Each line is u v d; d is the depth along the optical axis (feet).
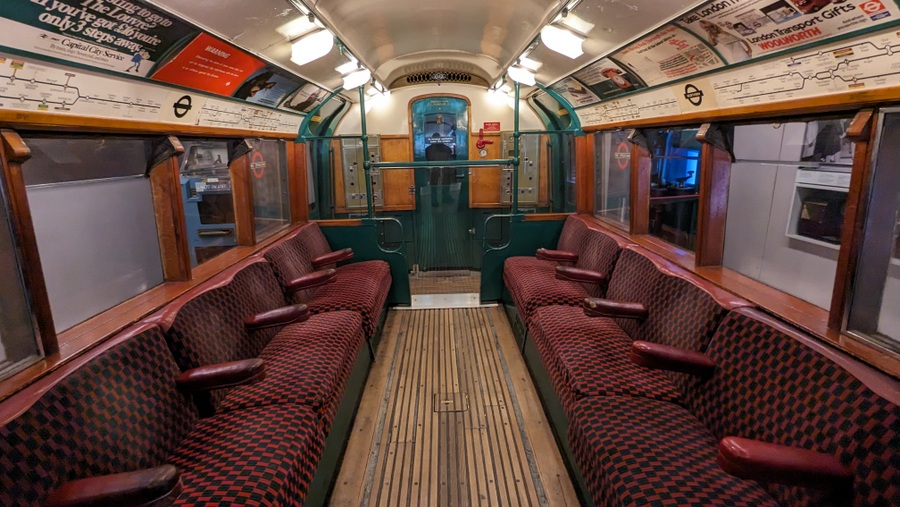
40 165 7.25
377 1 10.31
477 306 18.67
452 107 21.75
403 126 21.89
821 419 5.74
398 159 22.13
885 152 6.08
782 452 5.39
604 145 16.49
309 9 8.75
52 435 5.45
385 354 14.66
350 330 11.38
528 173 22.00
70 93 6.82
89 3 5.81
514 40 13.47
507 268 17.02
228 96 11.03
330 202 22.26
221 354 8.95
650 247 12.60
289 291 12.59
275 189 16.66
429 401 11.93
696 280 9.59
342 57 13.19
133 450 6.40
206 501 5.85
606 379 8.80
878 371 5.79
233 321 9.77
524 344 14.07
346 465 9.64
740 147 10.05
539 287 13.76
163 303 8.82
